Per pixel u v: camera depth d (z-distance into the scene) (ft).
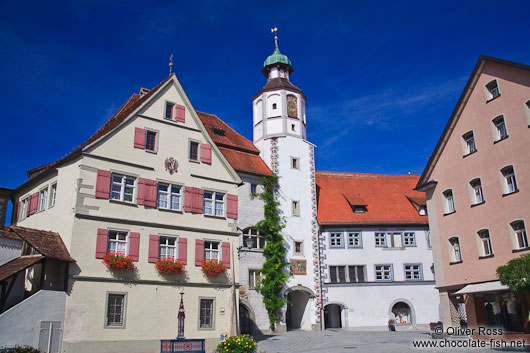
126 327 75.15
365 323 127.34
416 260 134.92
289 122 139.23
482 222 88.69
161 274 81.30
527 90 82.99
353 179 156.87
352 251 132.87
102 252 75.51
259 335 109.70
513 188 84.17
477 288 84.48
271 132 137.80
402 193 151.53
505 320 81.66
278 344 91.56
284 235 126.21
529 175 80.79
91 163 78.18
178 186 88.22
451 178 97.09
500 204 85.40
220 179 94.43
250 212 120.16
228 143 129.80
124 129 83.82
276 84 144.25
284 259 123.75
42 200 87.40
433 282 134.00
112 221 77.92
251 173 123.34
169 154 88.38
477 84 93.09
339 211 138.41
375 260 132.98
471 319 88.12
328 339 98.58
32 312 66.18
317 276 127.85
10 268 68.03
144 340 76.43
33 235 72.59
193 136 93.04
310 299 126.11
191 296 83.71
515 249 81.61
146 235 81.20
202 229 88.58
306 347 85.71
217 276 88.33
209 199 92.48
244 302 111.55
